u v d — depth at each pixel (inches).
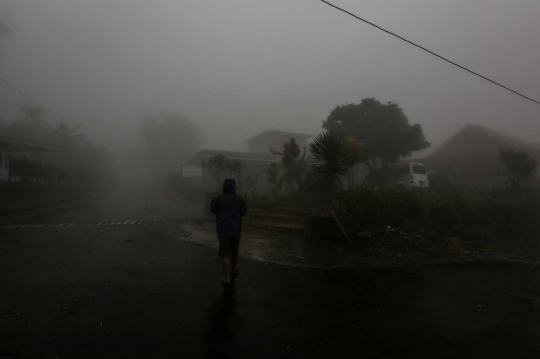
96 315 155.7
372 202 339.0
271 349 129.6
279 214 457.1
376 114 962.1
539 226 420.2
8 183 698.2
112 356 121.1
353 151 440.8
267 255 284.7
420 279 230.4
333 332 145.9
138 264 246.1
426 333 147.1
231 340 135.8
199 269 237.9
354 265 262.2
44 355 120.1
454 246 338.0
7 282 198.2
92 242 322.0
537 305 184.5
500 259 313.4
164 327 145.6
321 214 346.3
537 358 127.3
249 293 191.8
